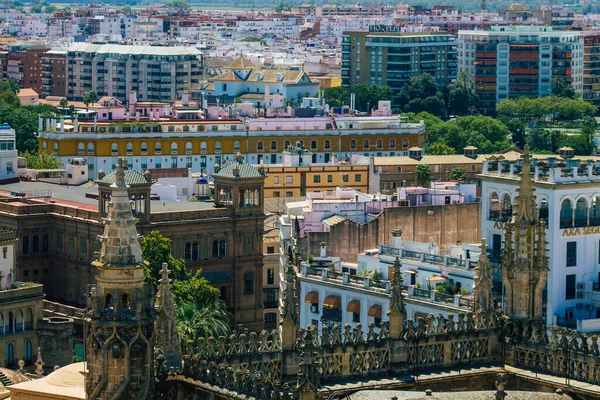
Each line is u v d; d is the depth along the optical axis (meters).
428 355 129.25
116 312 111.25
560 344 130.25
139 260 111.69
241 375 112.56
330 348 124.62
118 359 111.25
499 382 117.81
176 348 117.88
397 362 127.38
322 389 122.31
